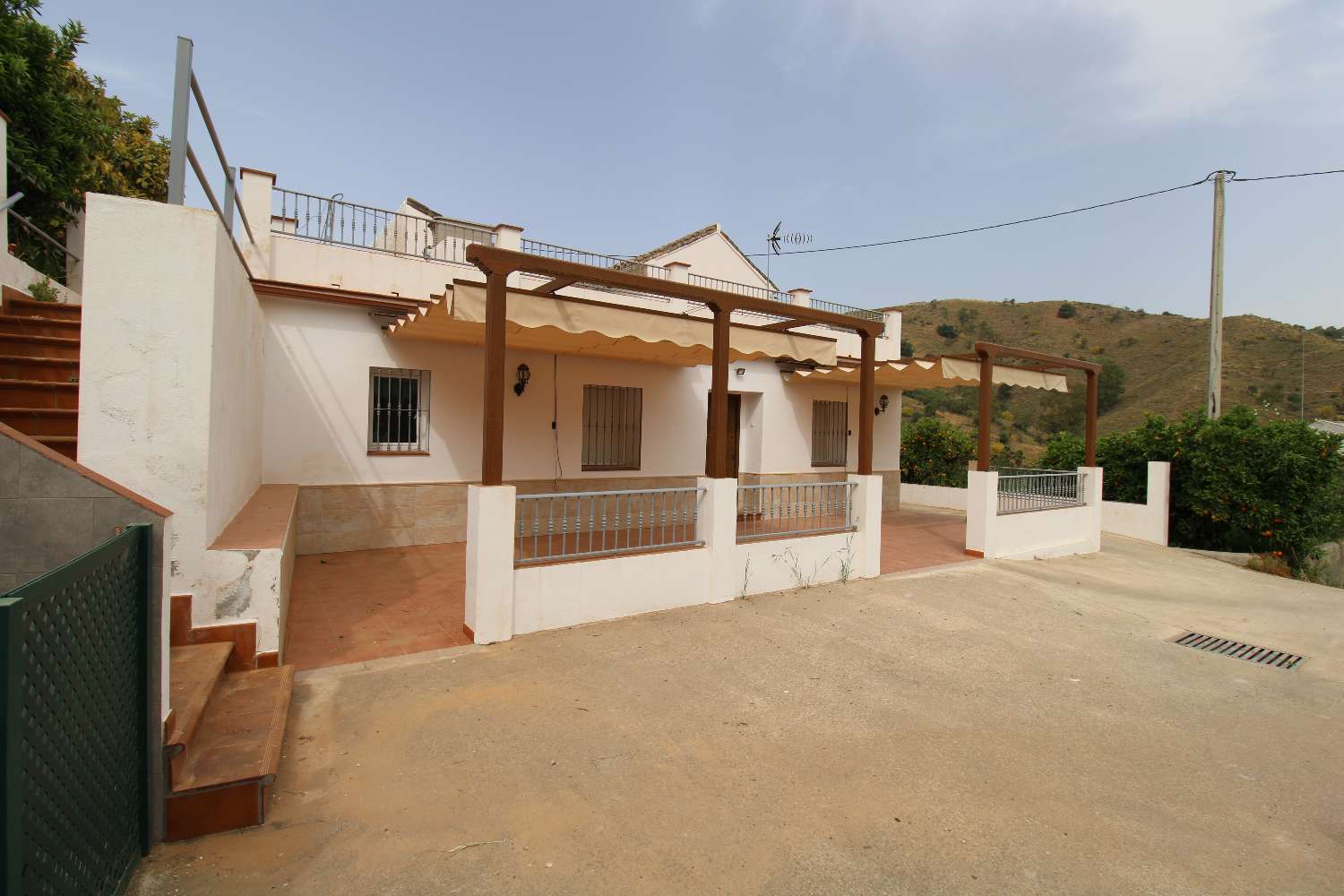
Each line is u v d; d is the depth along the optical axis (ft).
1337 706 16.88
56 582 6.36
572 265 18.35
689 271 41.47
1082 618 23.43
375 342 27.66
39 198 28.76
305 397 26.27
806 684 15.89
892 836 10.09
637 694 14.71
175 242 12.66
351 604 20.12
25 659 5.95
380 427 28.27
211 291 12.90
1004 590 26.16
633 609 20.03
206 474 12.89
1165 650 20.63
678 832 9.89
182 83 13.48
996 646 19.66
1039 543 34.55
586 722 13.23
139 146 43.27
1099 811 11.17
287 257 27.25
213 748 10.03
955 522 43.55
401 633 17.76
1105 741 13.93
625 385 34.45
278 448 25.77
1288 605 28.14
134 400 12.38
